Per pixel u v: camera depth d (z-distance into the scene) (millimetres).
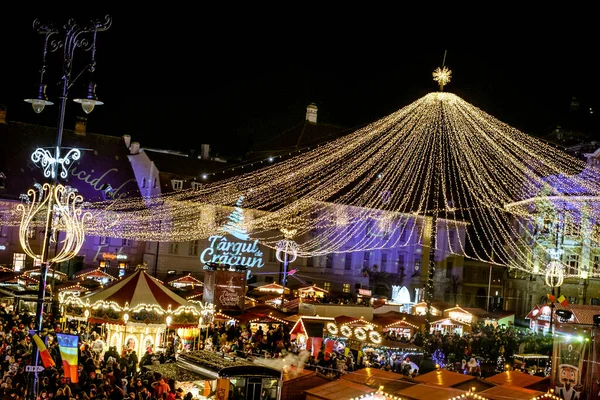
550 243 65938
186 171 76312
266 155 80750
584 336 23312
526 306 71688
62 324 33188
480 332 46531
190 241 72312
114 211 70875
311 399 23141
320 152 72062
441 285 80812
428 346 36250
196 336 36438
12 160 71188
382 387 22375
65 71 19031
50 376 22109
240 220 72812
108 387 21406
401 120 45531
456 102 40750
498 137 47781
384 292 80188
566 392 23469
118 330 31641
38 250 67188
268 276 74812
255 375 22594
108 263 68375
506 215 75375
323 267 77688
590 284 64188
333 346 36562
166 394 23016
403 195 79562
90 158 75750
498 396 21844
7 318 34312
